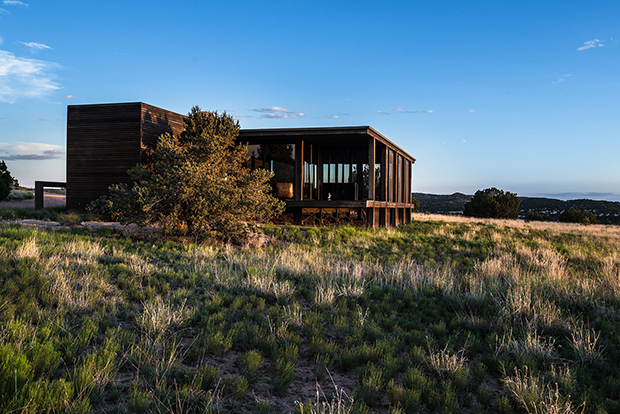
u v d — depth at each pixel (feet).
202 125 52.85
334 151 76.07
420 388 11.35
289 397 10.93
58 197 98.48
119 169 55.67
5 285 16.81
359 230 57.00
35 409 8.17
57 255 24.91
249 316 17.12
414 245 47.47
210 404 9.59
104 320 14.83
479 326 17.33
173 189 39.86
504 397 10.85
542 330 16.90
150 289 19.47
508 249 46.06
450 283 24.84
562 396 11.03
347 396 11.00
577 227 107.55
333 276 25.90
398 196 78.95
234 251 37.17
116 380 10.66
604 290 23.32
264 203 44.16
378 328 16.05
